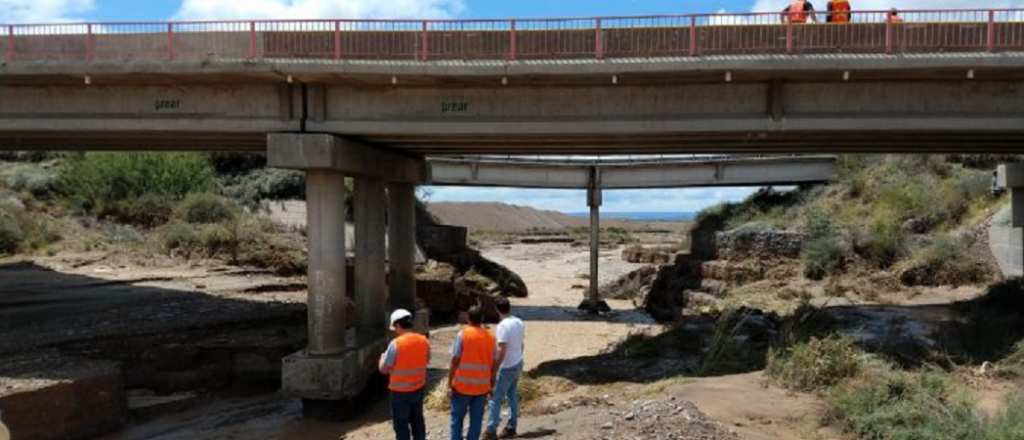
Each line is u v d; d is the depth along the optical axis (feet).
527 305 114.42
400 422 31.60
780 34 49.24
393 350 31.53
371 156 62.28
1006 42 48.03
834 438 32.99
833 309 67.77
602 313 107.14
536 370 55.62
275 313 73.87
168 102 55.88
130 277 90.22
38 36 53.36
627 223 446.19
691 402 38.14
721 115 53.01
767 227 104.88
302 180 137.49
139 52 52.90
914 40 48.55
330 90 55.42
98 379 48.16
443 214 362.12
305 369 52.80
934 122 50.80
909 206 99.91
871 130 51.72
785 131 52.90
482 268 121.19
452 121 54.54
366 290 65.72
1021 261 75.87
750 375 45.65
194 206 121.08
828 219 100.01
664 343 60.59
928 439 30.99
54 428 44.93
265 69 50.88
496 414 34.14
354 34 52.08
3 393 42.98
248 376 60.59
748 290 90.33
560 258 201.16
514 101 54.49
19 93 56.54
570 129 53.47
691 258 113.09
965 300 71.10
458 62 51.39
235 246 106.42
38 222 110.22
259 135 60.03
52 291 80.64
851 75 49.67
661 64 49.08
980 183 97.09
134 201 124.26
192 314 71.41
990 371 44.88
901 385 37.65
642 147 68.08
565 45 51.01
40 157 151.12
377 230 66.69
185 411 54.39
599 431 33.22
